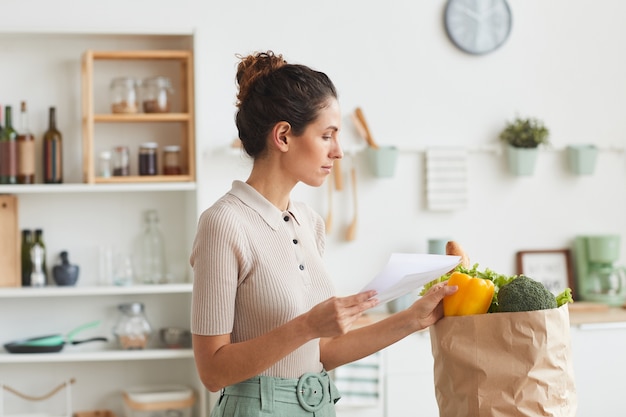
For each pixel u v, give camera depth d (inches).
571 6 188.5
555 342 71.5
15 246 164.9
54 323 170.9
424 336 161.5
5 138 162.9
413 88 181.9
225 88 174.6
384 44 180.7
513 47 186.2
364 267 179.9
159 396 163.8
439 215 183.0
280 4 176.6
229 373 71.5
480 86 184.9
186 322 174.6
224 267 73.2
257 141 76.6
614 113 190.5
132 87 165.0
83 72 168.4
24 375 169.3
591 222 189.8
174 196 174.4
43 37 168.4
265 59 78.0
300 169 76.0
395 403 160.6
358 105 179.9
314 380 76.2
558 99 188.2
